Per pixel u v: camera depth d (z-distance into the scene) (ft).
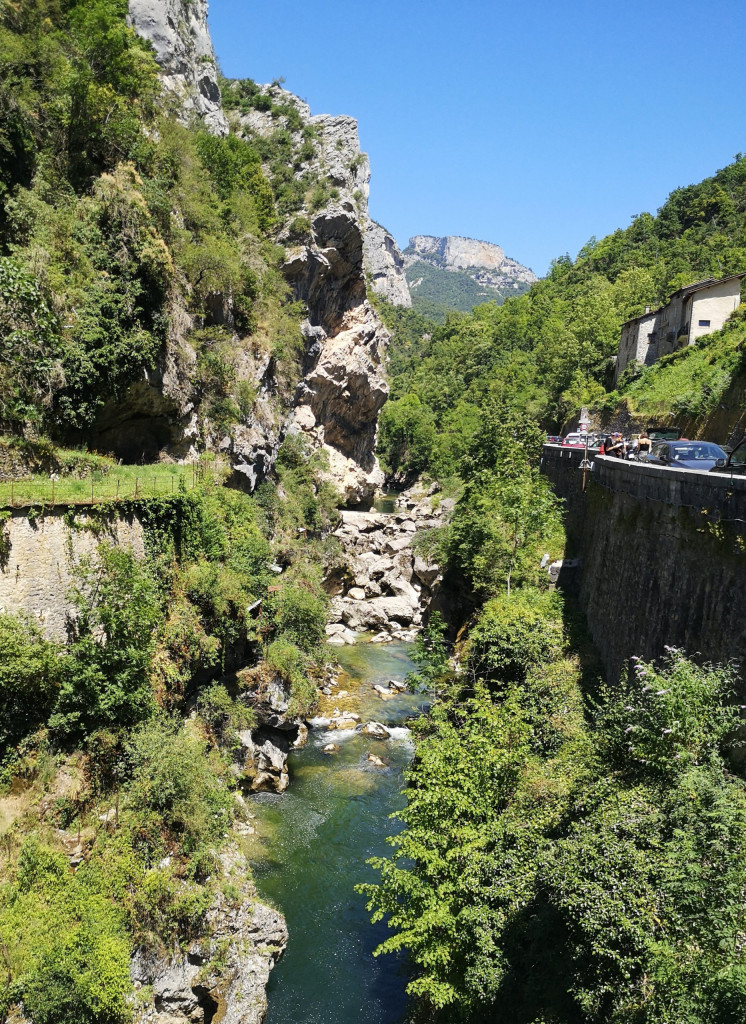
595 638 94.12
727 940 33.42
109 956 54.80
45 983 50.55
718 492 59.93
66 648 68.74
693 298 190.29
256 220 195.21
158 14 196.03
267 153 236.43
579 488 124.57
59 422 93.30
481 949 50.03
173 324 116.98
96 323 95.81
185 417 122.21
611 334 276.62
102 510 76.18
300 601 121.08
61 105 106.32
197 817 68.74
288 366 181.27
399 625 171.94
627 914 37.55
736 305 188.24
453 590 141.69
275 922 69.21
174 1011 59.16
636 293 329.11
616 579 87.30
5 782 60.85
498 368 397.60
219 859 70.13
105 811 65.36
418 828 60.75
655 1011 34.30
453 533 138.92
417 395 420.36
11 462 79.41
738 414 127.34
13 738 62.75
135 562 78.64
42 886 56.80
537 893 47.62
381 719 120.37
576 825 44.70
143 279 106.93
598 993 38.60
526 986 45.42
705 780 40.70
